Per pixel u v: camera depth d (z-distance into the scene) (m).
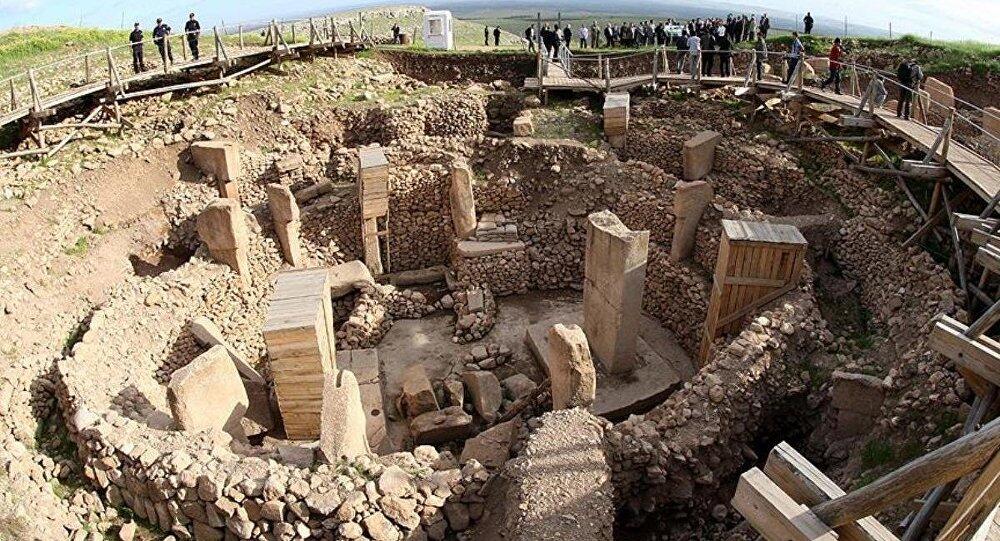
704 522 8.10
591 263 10.99
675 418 8.16
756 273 9.87
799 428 9.19
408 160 15.62
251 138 16.06
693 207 12.34
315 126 16.81
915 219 11.49
